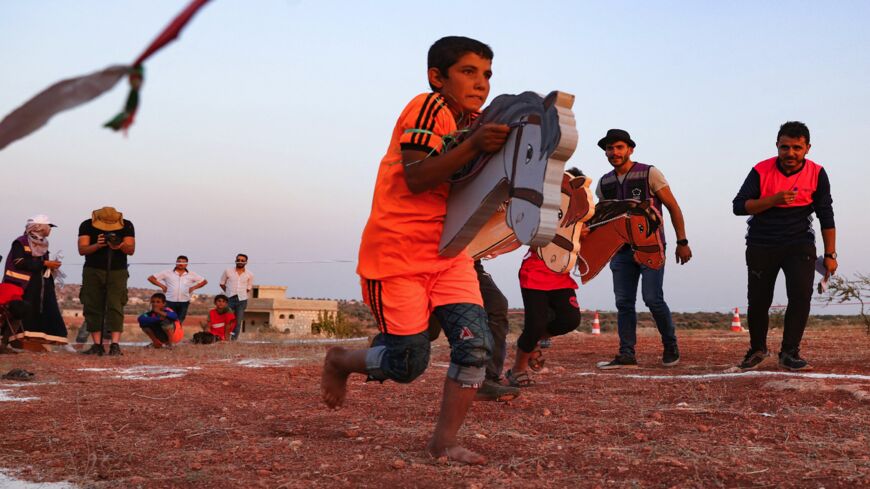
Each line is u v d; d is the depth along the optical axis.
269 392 5.92
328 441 3.84
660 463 3.22
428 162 2.91
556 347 11.77
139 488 2.96
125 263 10.43
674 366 7.78
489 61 3.29
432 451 3.38
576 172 6.00
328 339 18.62
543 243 2.65
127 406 5.04
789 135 6.68
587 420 4.35
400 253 3.13
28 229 9.65
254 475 3.14
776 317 18.17
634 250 7.09
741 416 4.36
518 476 3.08
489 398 4.73
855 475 2.99
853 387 5.16
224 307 15.21
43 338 9.73
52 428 4.19
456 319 3.20
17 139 0.62
